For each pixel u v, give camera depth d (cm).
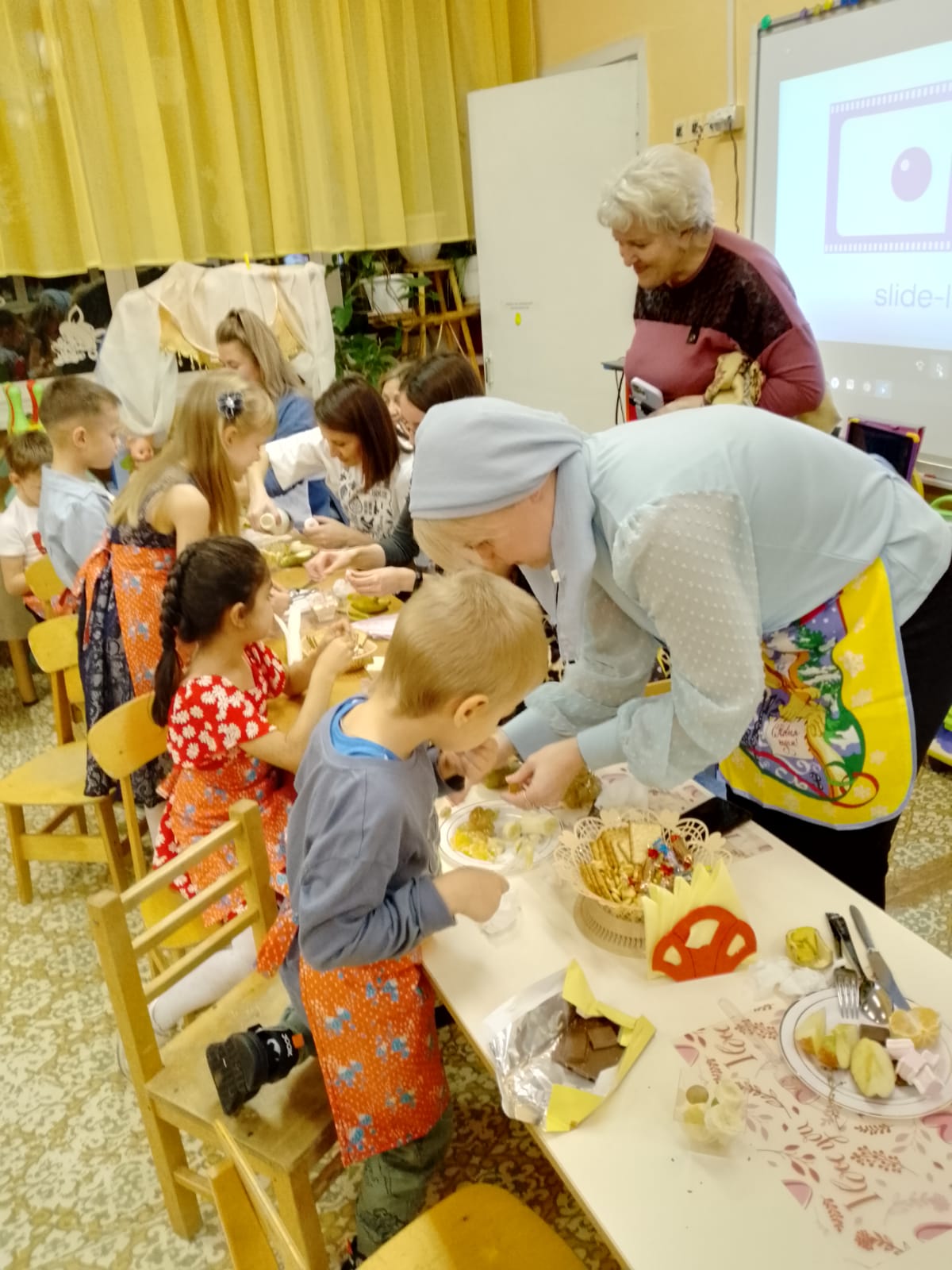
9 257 372
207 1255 160
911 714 130
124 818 298
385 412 256
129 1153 181
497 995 114
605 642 136
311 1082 142
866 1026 101
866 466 129
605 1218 87
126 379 382
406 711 111
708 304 240
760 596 125
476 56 439
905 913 224
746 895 124
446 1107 140
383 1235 140
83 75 364
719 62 340
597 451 119
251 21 387
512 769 154
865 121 280
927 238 269
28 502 341
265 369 314
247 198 411
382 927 113
